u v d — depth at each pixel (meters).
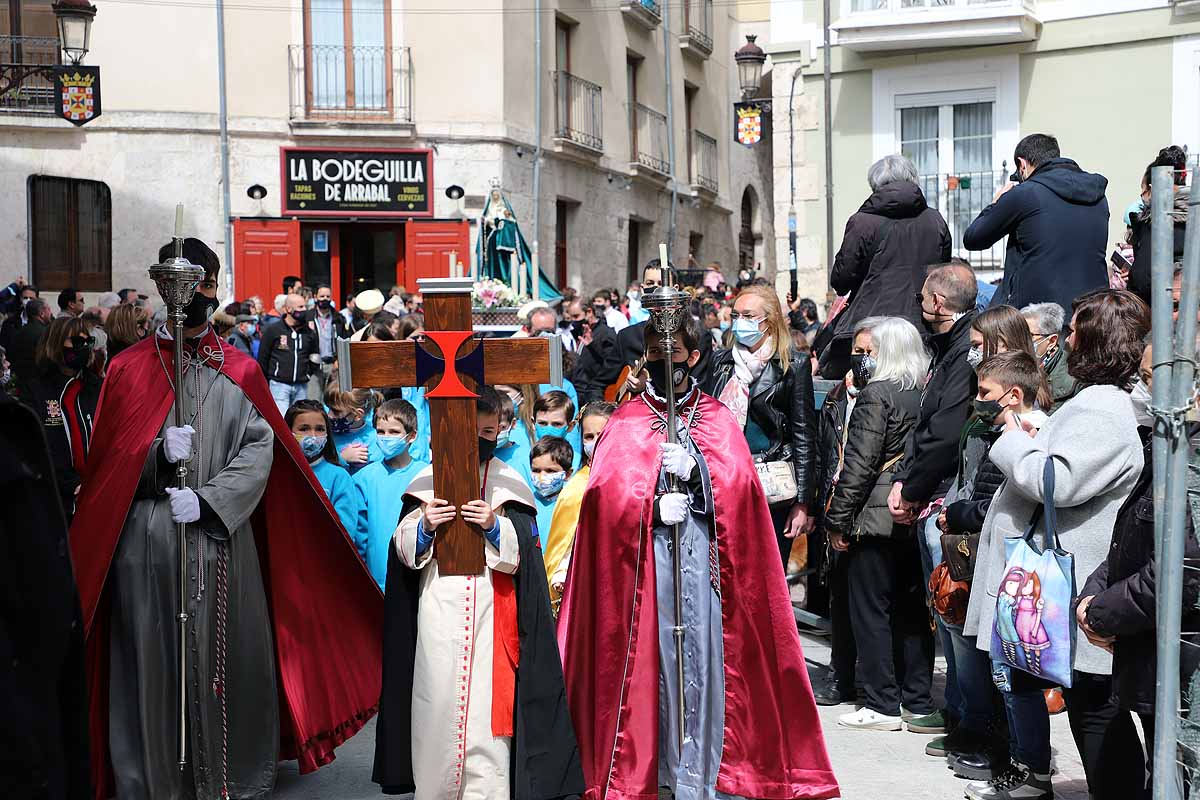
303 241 19.39
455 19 19.55
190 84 18.69
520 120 20.16
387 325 9.34
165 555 4.86
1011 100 13.93
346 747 5.91
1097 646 3.94
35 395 6.92
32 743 3.22
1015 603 4.27
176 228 4.84
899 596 6.08
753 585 4.75
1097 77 13.55
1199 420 3.45
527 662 4.63
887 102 14.48
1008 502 4.56
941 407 5.53
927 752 5.61
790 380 6.44
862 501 5.87
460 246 19.44
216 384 5.06
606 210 22.94
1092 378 4.41
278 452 5.23
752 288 6.49
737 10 29.62
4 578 3.24
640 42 24.44
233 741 4.97
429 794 4.58
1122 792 4.23
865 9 14.46
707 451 4.81
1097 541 4.30
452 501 4.60
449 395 4.57
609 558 4.75
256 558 5.12
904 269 7.29
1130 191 13.48
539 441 6.49
